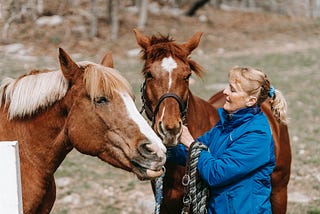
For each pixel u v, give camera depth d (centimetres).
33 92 353
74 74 343
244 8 2873
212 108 512
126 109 331
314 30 2356
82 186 722
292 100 1208
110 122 331
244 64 1661
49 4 2134
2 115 368
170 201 453
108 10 2088
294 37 2222
